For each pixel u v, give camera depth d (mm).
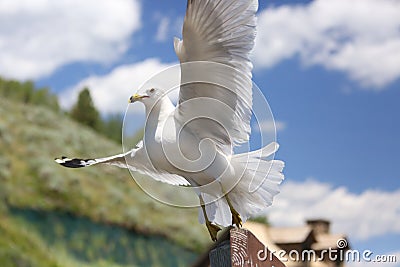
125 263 22328
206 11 4340
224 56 4473
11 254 19250
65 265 20500
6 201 22391
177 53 4512
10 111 30641
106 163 5070
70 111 34562
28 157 25969
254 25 4469
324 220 9742
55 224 22453
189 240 23938
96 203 24297
